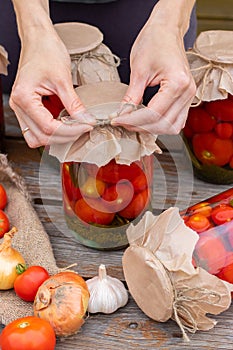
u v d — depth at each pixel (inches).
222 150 57.1
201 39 57.3
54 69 48.5
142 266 45.7
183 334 45.5
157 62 48.3
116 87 50.1
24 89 48.4
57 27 60.7
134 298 47.8
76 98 47.9
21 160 64.3
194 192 59.3
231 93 54.0
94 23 72.4
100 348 45.8
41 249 52.5
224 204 48.8
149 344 46.1
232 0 113.0
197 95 54.9
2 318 47.7
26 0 53.6
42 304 45.9
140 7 71.2
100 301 47.9
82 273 51.9
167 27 50.5
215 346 45.8
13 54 72.8
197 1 114.0
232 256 46.3
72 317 45.5
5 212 57.2
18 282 48.5
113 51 74.1
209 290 44.5
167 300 44.9
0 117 63.1
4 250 50.3
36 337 43.3
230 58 54.1
